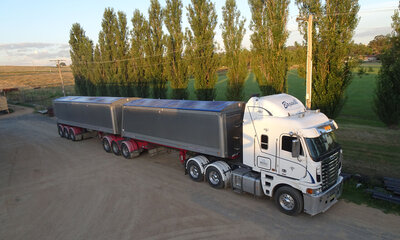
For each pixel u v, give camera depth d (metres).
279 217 7.97
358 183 9.67
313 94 14.21
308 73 11.77
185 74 22.11
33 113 37.38
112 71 31.58
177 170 12.60
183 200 9.48
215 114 9.53
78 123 18.64
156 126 12.42
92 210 9.20
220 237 7.17
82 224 8.33
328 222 7.56
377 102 14.84
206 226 7.74
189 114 10.62
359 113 21.14
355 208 8.23
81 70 38.31
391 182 9.00
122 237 7.47
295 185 7.62
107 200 9.89
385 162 11.64
